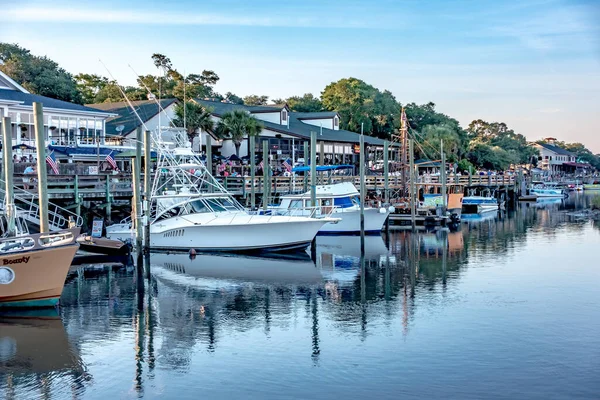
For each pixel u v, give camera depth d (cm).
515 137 15338
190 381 1535
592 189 13350
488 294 2405
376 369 1593
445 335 1870
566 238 4216
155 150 4472
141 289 2542
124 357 1711
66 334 1920
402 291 2481
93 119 5116
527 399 1405
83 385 1520
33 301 2173
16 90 4919
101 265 3127
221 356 1709
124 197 3844
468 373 1561
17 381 1545
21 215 2997
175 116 5969
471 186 7731
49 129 4784
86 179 3597
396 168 6681
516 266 3033
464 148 10062
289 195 4469
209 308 2233
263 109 7156
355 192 4584
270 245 3475
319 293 2462
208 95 9519
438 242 4056
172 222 3538
